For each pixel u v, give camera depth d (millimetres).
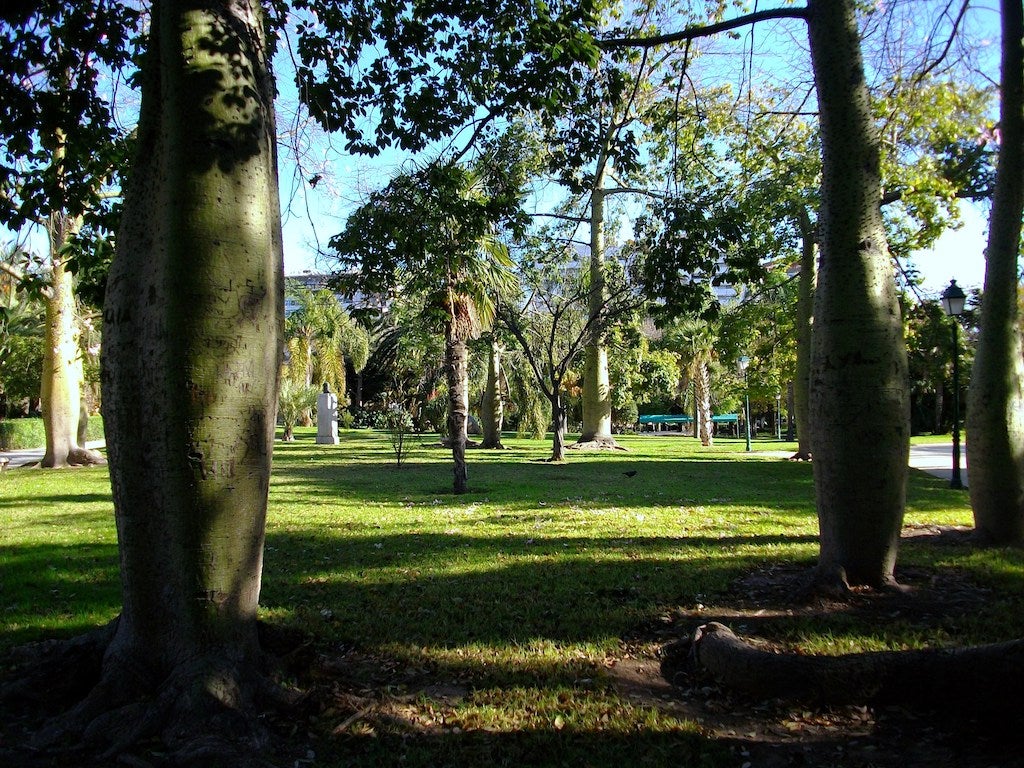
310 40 6914
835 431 6180
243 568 3934
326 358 42094
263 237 3928
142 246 3891
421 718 4016
